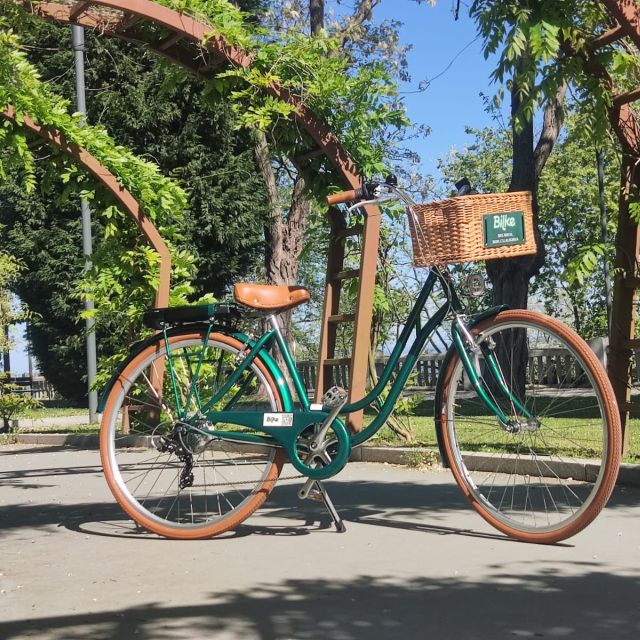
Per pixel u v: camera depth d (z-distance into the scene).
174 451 5.53
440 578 4.19
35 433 16.12
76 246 23.88
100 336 23.64
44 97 8.23
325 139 7.36
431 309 5.27
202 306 5.54
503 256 4.89
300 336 34.47
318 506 6.32
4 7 7.05
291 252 23.25
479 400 5.05
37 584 4.34
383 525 5.52
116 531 5.70
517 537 4.93
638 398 12.89
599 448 7.44
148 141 23.89
